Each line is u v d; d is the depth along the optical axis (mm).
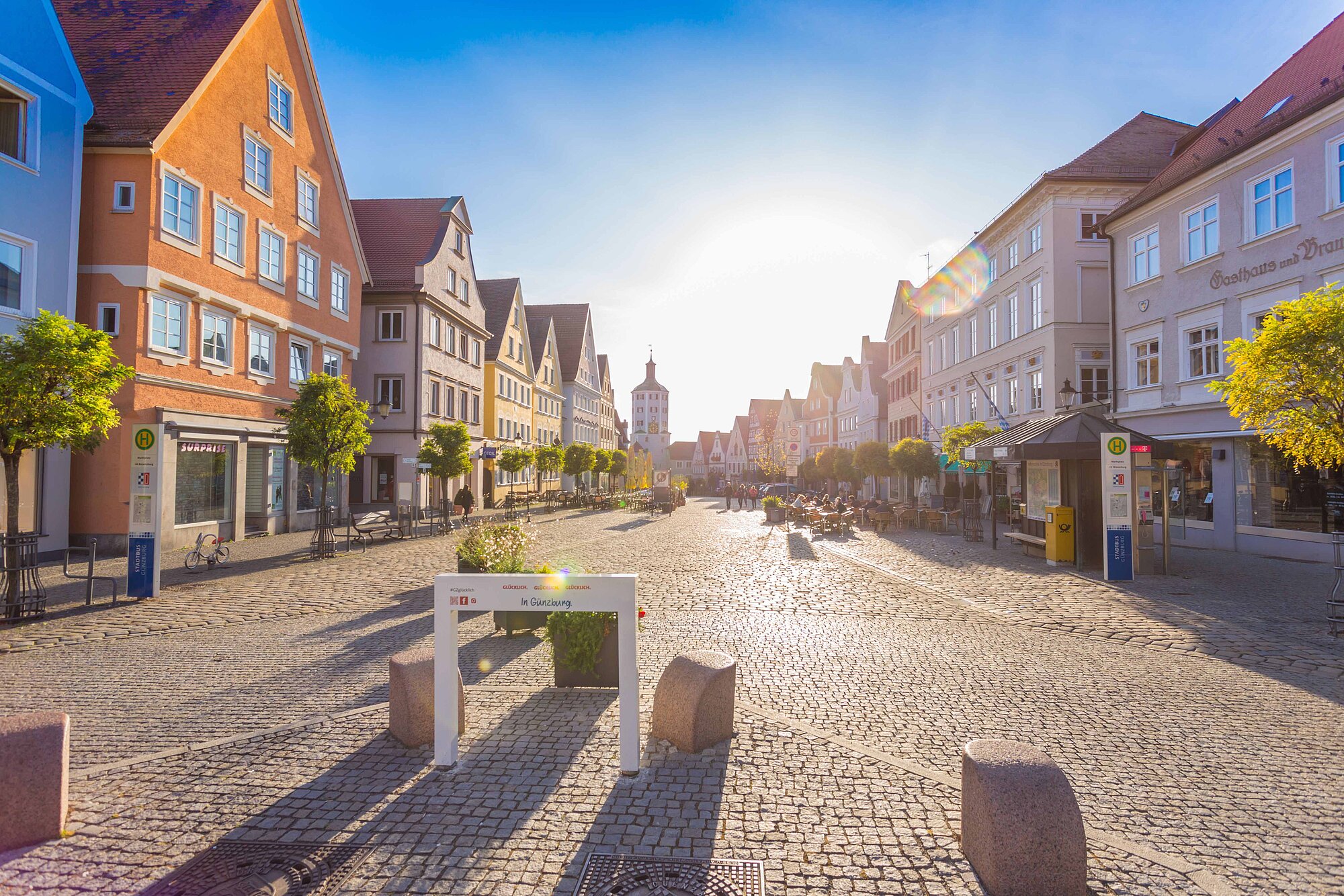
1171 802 4223
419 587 12211
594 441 75812
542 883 3359
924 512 26094
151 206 16625
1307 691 6367
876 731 5328
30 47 14594
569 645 6270
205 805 4141
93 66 18531
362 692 6324
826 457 49344
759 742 5062
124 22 20172
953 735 5254
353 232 26781
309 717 5641
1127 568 12758
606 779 4453
